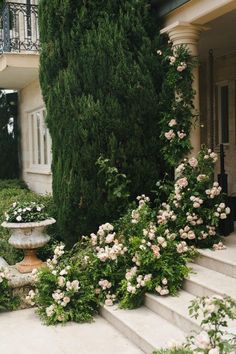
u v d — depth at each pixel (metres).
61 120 6.20
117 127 5.97
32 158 11.72
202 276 4.95
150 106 6.08
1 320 5.17
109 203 6.08
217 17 5.89
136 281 4.99
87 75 6.02
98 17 6.10
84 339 4.52
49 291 5.25
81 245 6.07
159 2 6.24
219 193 5.74
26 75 10.00
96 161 5.99
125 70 5.94
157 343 4.04
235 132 8.98
